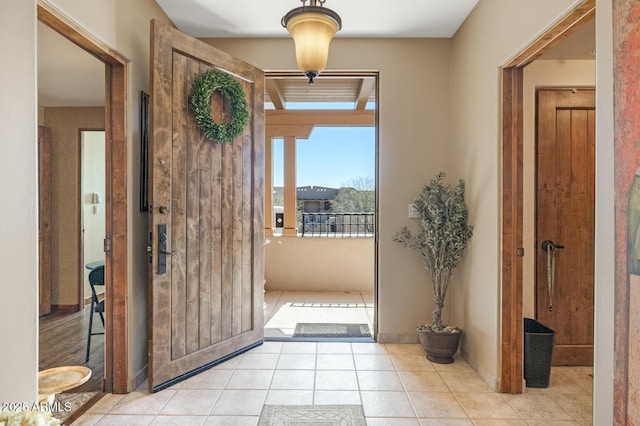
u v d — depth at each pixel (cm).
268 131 515
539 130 270
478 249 259
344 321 376
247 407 210
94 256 297
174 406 211
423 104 313
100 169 302
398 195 313
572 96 269
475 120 263
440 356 273
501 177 229
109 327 227
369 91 442
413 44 313
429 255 294
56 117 296
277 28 293
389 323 314
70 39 189
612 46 129
